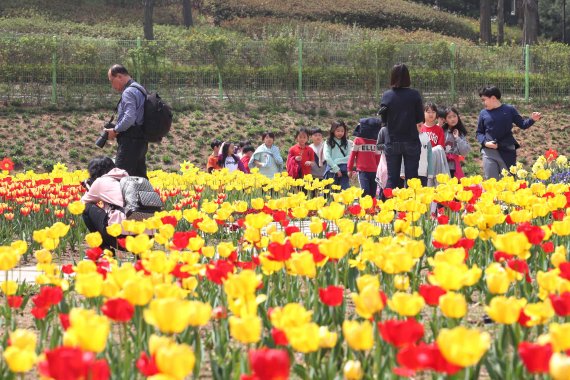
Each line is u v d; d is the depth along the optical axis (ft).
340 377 15.26
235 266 22.90
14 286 18.95
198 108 121.80
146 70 121.80
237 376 14.84
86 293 16.08
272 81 126.82
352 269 24.13
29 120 113.80
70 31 181.27
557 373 10.48
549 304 14.97
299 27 202.08
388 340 12.49
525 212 26.27
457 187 35.47
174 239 22.52
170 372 10.67
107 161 37.06
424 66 131.23
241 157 77.71
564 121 127.65
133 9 214.90
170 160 108.88
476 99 130.62
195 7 221.87
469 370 14.11
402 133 44.45
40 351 17.99
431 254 27.89
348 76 128.16
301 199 33.09
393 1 240.94
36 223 43.27
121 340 18.62
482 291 24.85
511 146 48.03
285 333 13.43
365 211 35.29
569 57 133.18
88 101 120.26
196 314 13.55
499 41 225.76
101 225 34.50
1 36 122.93
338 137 59.98
